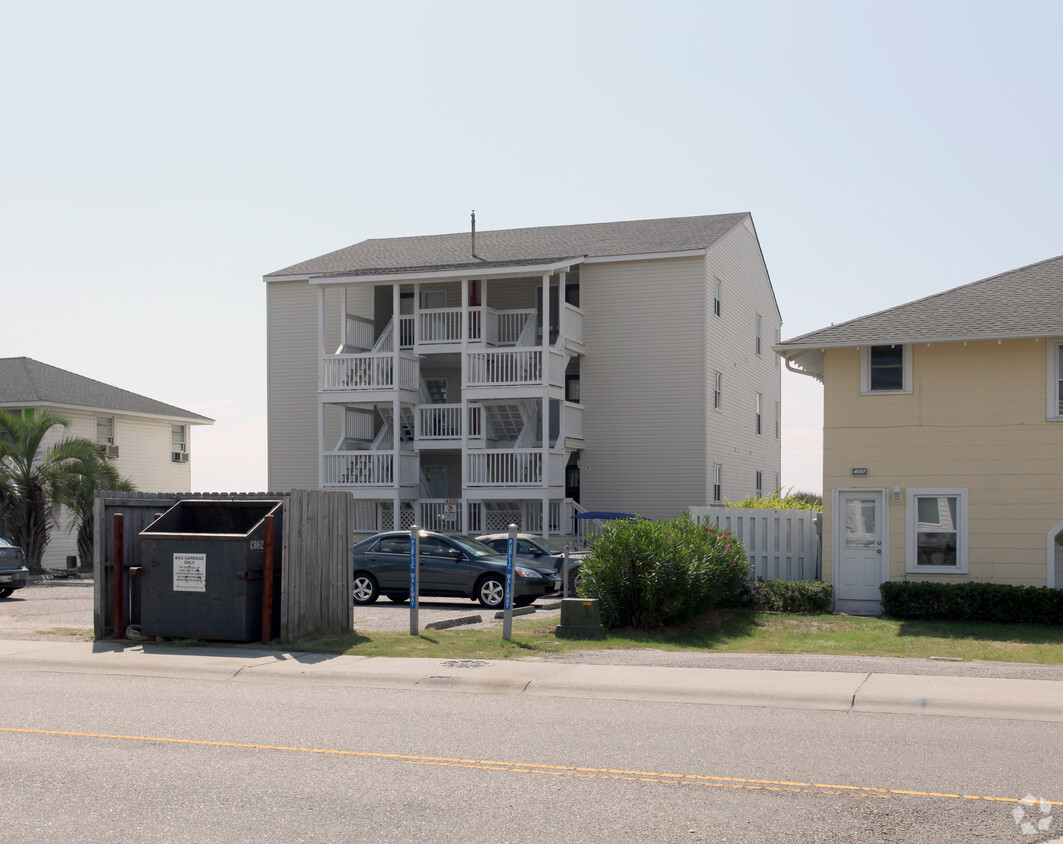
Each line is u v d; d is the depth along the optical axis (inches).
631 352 1291.8
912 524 811.4
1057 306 801.6
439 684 466.6
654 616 663.1
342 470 1248.8
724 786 293.1
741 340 1456.7
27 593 983.6
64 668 511.2
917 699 423.8
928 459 810.8
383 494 1229.7
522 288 1341.0
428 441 1264.8
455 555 850.8
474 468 1204.5
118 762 317.7
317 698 431.5
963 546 799.1
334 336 1395.2
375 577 869.8
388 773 305.7
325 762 318.7
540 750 335.9
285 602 562.6
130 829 253.1
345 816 264.1
